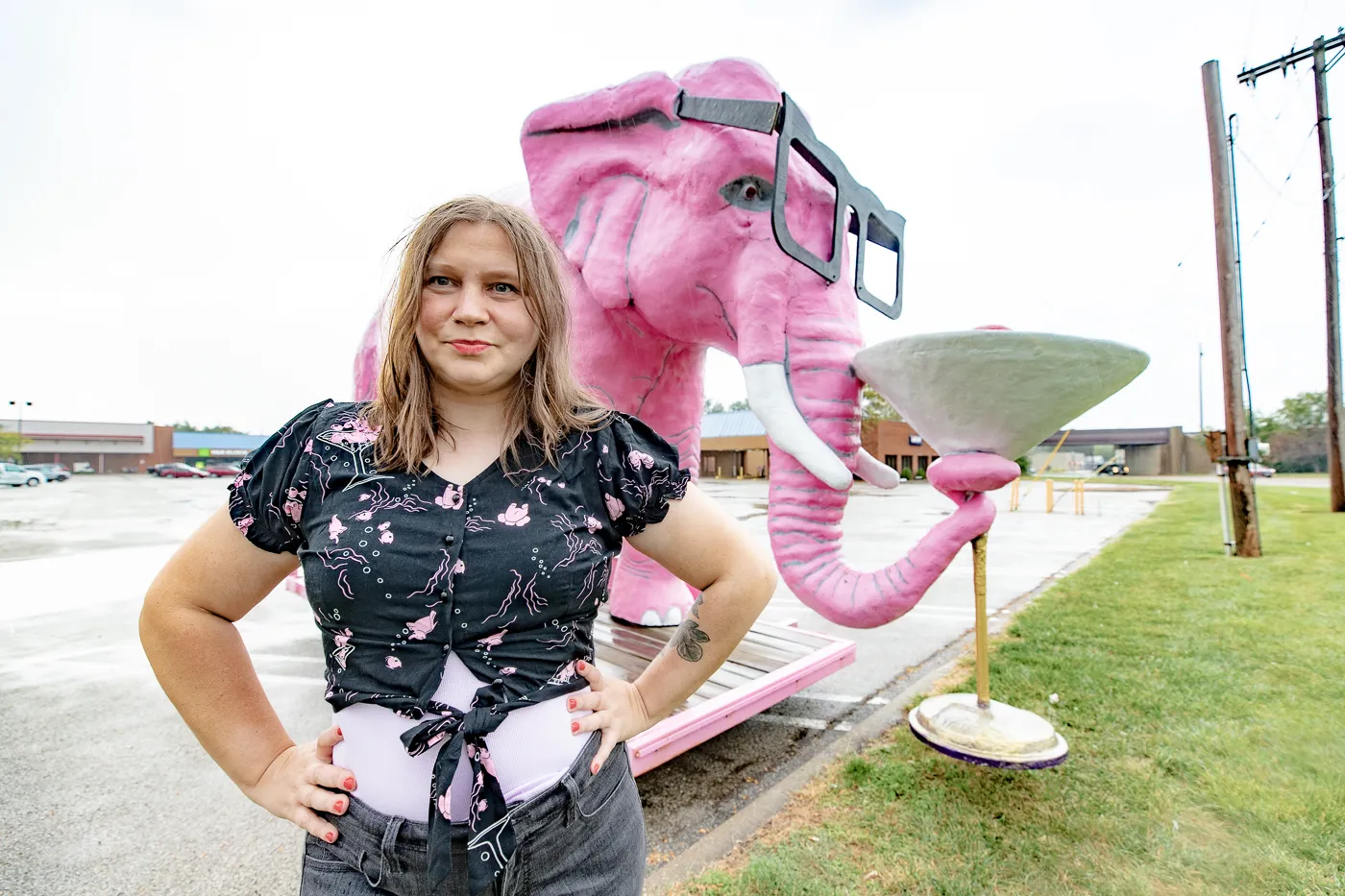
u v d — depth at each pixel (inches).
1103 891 83.4
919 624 224.2
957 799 103.7
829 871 86.9
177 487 1370.6
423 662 38.5
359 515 38.4
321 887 40.8
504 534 39.3
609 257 124.5
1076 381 89.4
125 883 90.0
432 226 41.3
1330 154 473.7
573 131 131.5
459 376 40.6
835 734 132.7
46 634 217.6
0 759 126.3
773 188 108.1
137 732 138.7
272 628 225.6
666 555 47.0
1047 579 302.0
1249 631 196.1
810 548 107.6
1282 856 89.7
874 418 1414.9
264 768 42.2
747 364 109.7
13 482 1422.2
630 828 45.4
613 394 137.0
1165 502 778.2
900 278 133.6
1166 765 113.3
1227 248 341.1
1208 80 349.7
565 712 42.2
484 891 39.1
